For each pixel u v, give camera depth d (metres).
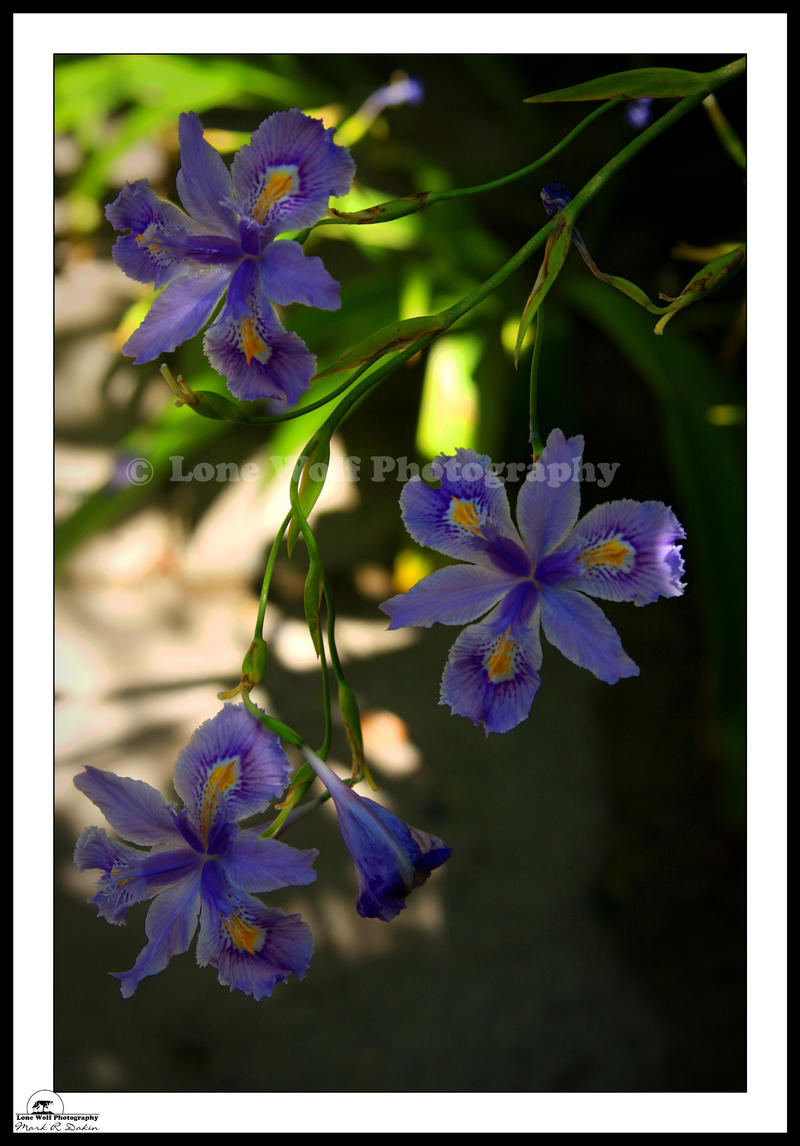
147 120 0.81
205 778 0.31
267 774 0.31
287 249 0.30
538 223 0.90
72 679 0.76
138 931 0.63
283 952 0.30
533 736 0.73
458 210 0.81
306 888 0.65
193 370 0.74
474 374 0.73
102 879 0.31
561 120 0.94
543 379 0.76
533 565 0.32
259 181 0.31
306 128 0.31
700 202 0.91
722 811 0.67
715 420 0.66
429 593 0.32
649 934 0.62
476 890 0.65
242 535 0.83
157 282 0.32
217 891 0.31
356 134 0.72
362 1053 0.57
